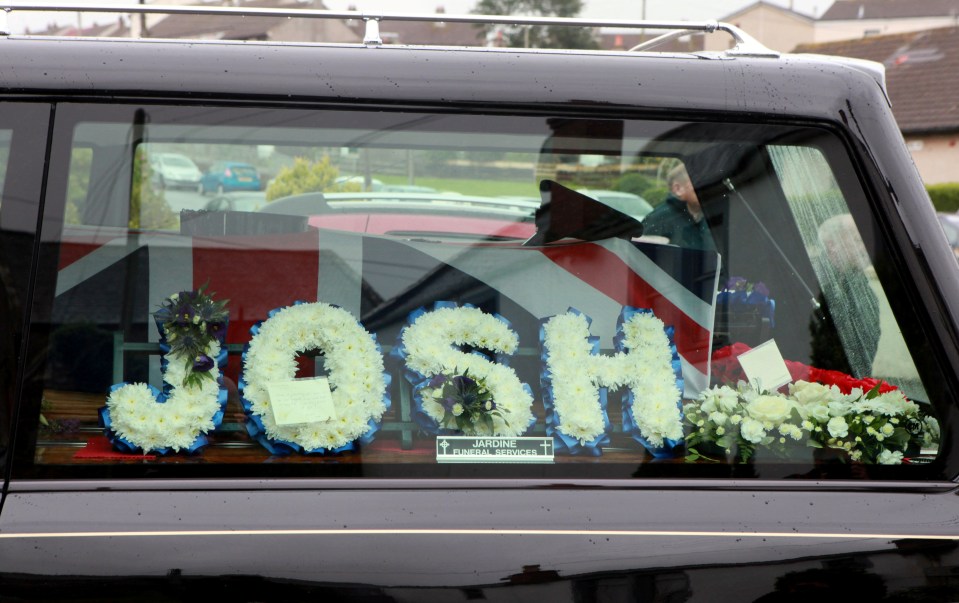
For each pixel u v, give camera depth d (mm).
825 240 1814
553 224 2023
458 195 2199
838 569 1575
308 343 1794
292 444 1709
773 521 1602
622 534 1568
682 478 1668
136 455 1650
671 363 1874
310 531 1531
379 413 1750
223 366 1764
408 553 1530
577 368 1827
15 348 1591
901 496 1646
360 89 1654
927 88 30594
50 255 1604
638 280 1964
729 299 1962
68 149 1615
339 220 2350
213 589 1503
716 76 1714
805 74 1730
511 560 1539
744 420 1761
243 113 1646
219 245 1831
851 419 1730
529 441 1755
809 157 1749
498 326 1849
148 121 1633
